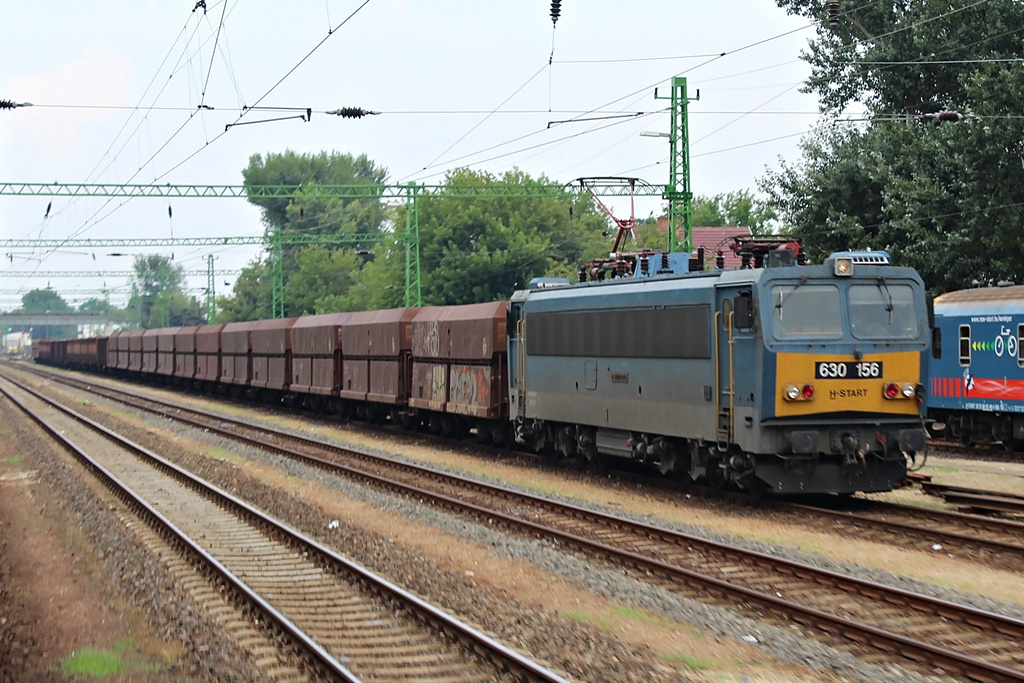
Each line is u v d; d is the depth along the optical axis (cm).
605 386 2675
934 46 4809
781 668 1196
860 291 2166
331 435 4284
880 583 1546
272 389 5934
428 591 1568
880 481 2198
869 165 4616
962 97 4888
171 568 1789
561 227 9062
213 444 3919
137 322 17875
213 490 2569
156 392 7769
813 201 4875
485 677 1184
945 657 1184
